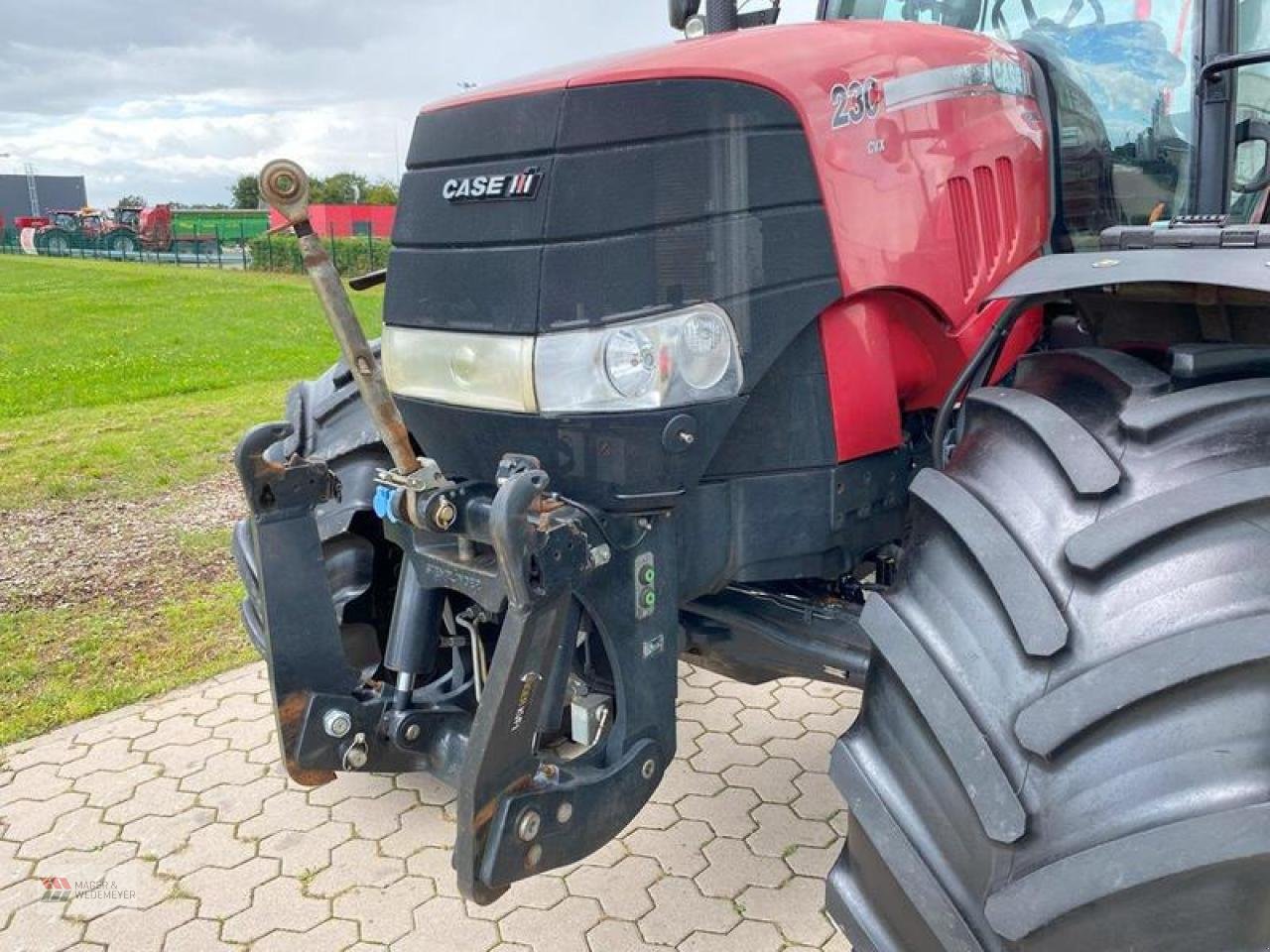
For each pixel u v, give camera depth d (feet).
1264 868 4.41
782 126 6.45
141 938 8.67
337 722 7.50
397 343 7.19
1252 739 4.54
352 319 6.20
